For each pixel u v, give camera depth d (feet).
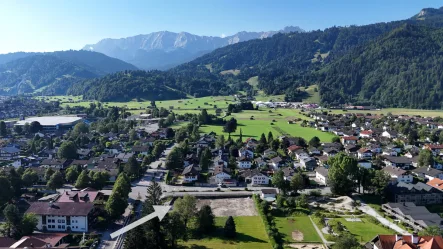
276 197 473.26
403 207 423.64
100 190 503.20
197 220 386.52
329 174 507.71
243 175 568.82
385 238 307.78
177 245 352.49
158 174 594.65
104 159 643.04
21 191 472.44
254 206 461.37
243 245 352.49
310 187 533.14
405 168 640.58
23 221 350.23
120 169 573.74
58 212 375.66
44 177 546.26
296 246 347.97
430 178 561.43
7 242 326.44
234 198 492.13
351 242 320.09
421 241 299.99
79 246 336.29
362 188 537.24
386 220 408.46
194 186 535.60
